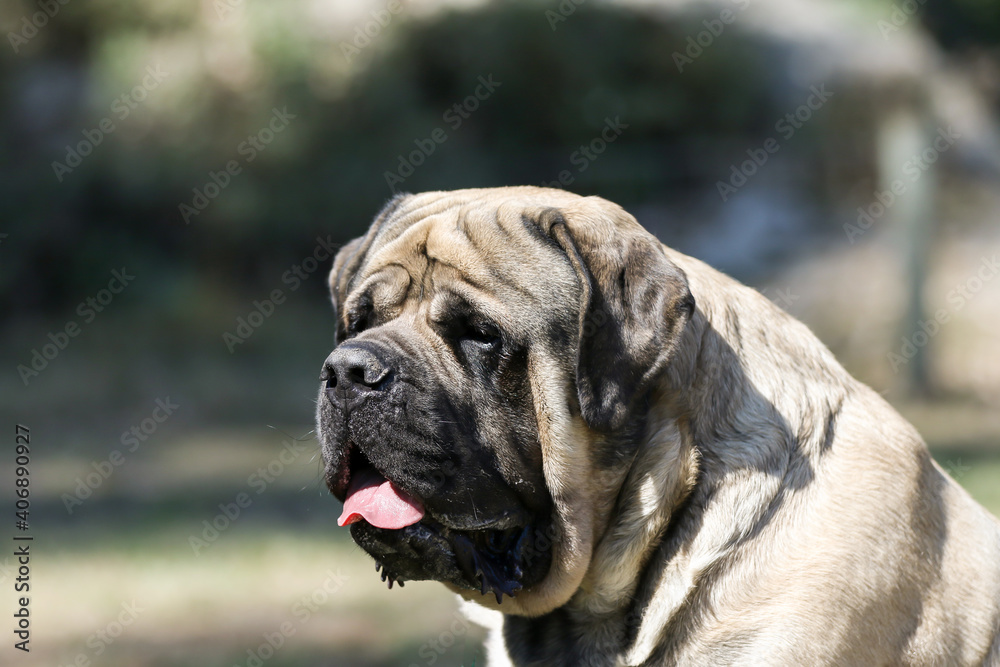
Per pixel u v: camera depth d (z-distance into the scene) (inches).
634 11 964.0
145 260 928.9
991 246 820.0
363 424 151.5
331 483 158.7
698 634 154.6
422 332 159.6
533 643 173.5
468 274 157.9
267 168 918.4
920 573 159.6
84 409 711.1
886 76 836.0
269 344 870.4
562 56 960.9
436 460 152.7
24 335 871.1
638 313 153.0
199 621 321.1
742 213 911.0
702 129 977.5
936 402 683.4
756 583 153.6
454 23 957.2
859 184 895.7
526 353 156.0
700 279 172.1
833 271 819.4
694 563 156.5
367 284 167.8
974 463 485.4
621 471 159.9
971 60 1007.6
